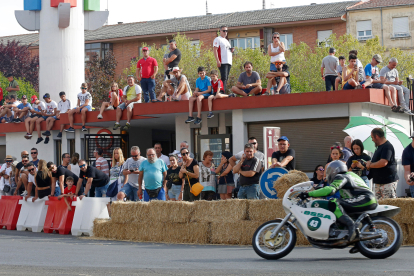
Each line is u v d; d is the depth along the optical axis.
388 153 10.80
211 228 11.80
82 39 27.08
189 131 20.80
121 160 15.92
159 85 50.75
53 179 15.29
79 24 26.86
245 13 61.88
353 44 47.91
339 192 8.81
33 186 17.55
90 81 57.34
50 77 26.31
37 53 68.44
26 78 63.94
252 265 8.11
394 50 48.75
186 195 15.02
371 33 55.31
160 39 61.47
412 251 9.35
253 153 13.01
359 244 8.57
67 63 26.39
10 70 63.47
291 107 17.88
